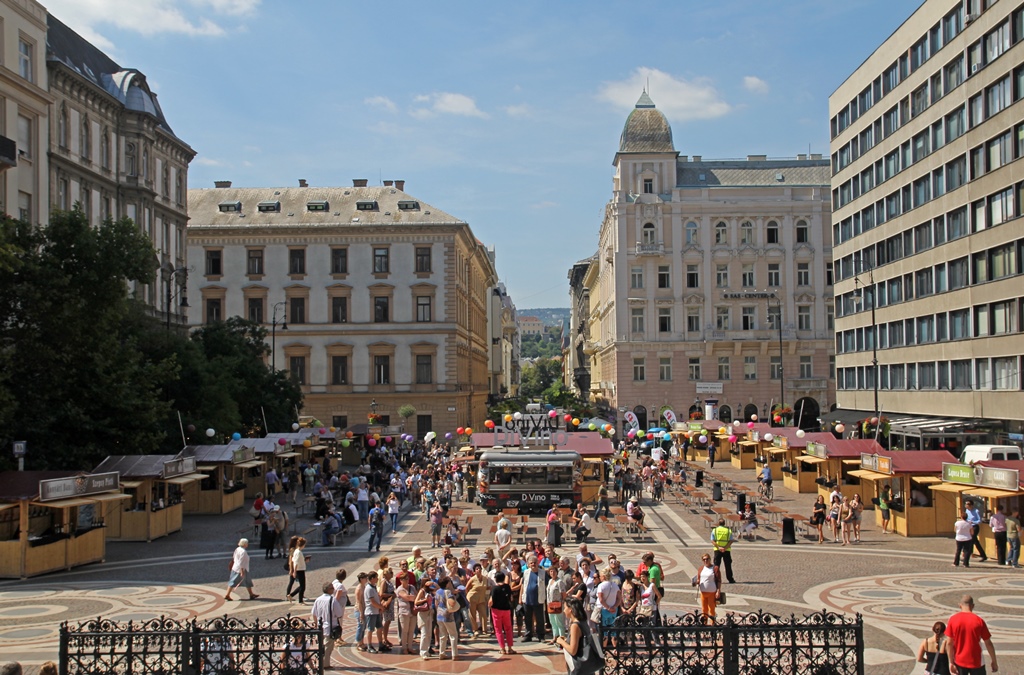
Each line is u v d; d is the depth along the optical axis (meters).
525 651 20.81
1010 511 31.84
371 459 58.56
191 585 28.00
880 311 71.19
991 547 31.92
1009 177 51.34
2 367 34.34
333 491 46.66
